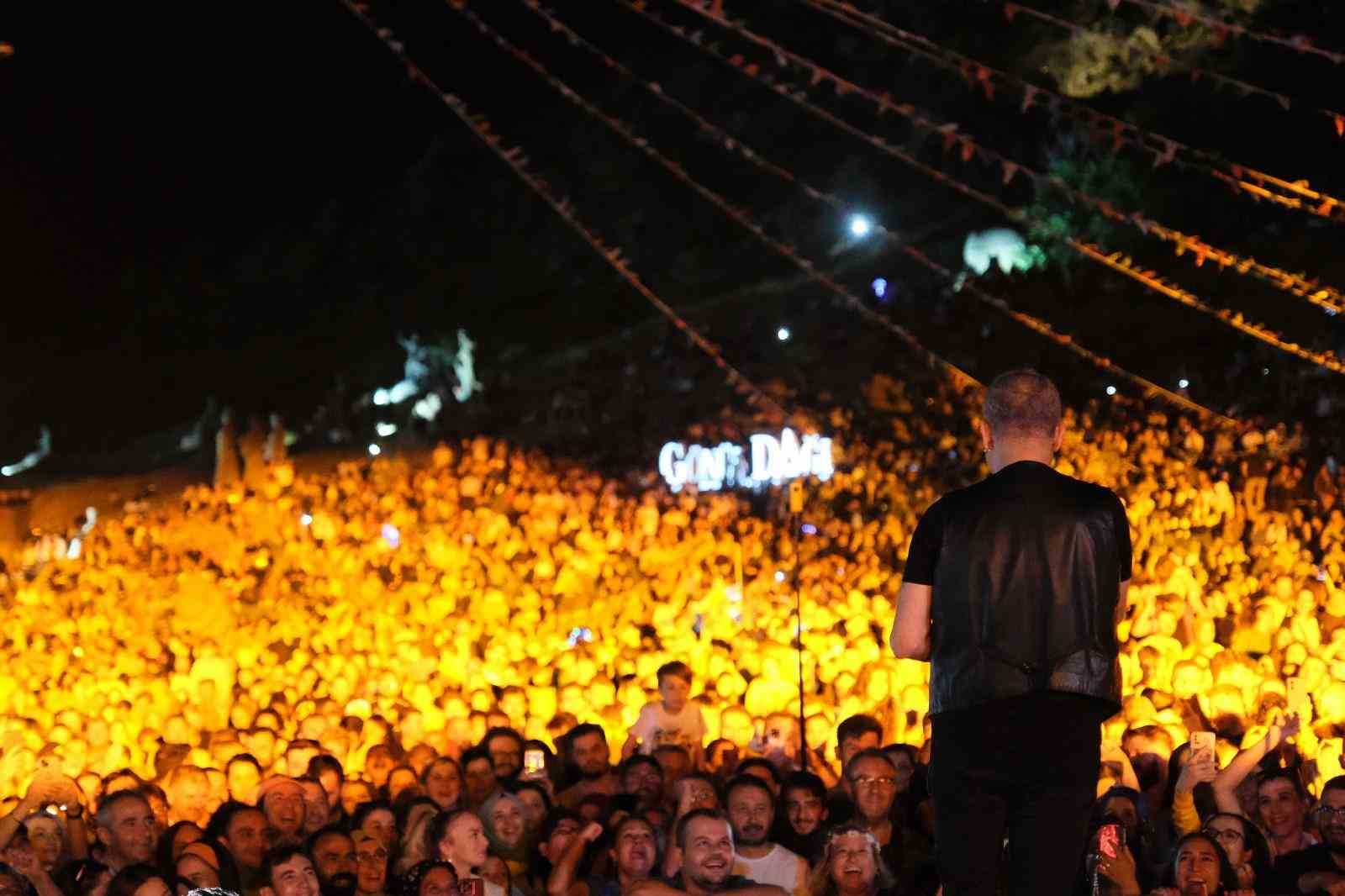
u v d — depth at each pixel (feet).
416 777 28.66
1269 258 101.76
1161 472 72.43
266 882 21.26
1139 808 23.03
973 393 93.97
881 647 43.80
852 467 85.35
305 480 100.27
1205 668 35.12
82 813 25.76
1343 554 60.44
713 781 28.02
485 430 117.08
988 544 13.41
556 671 45.78
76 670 53.26
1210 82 103.81
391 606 59.21
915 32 123.75
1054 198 113.91
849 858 20.65
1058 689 13.12
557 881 23.20
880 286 115.44
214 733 38.22
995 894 13.39
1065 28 103.24
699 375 116.57
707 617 48.67
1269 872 21.99
